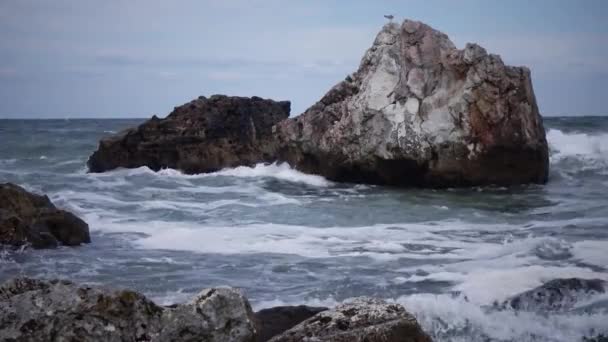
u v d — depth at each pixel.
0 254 12.69
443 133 23.86
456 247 13.45
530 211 18.19
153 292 10.29
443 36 25.27
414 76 24.72
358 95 25.45
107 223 16.11
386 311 5.60
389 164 24.62
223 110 30.69
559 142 29.09
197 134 29.84
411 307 9.12
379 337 5.34
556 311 9.03
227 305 5.21
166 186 23.62
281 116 31.81
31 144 41.28
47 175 26.34
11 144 41.28
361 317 5.56
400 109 24.47
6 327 4.91
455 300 9.41
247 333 5.15
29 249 13.14
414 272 11.44
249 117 30.66
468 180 24.00
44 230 13.68
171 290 10.42
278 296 10.12
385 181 24.94
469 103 23.81
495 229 15.48
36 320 4.95
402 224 16.36
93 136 48.62
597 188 23.03
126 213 17.72
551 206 19.02
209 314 5.16
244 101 31.28
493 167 23.97
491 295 9.71
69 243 13.71
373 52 25.83
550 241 13.09
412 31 25.33
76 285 5.21
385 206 19.23
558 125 38.12
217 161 29.31
